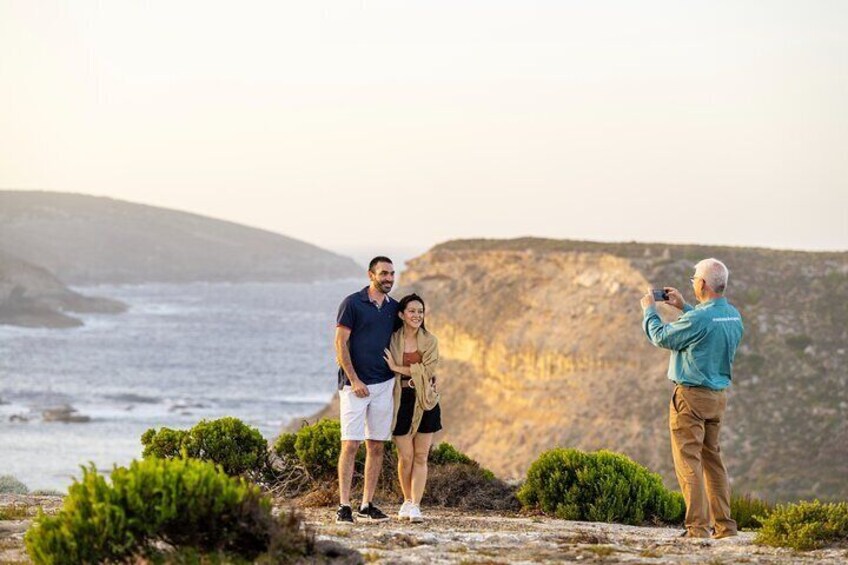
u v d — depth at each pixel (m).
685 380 11.39
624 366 119.31
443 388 133.62
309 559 8.17
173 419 186.12
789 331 135.50
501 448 119.25
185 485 7.83
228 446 16.22
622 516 15.04
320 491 15.37
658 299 11.72
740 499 17.17
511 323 131.12
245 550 8.04
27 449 143.88
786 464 115.00
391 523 12.20
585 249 141.00
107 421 180.38
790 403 124.75
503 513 15.65
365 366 12.05
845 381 127.12
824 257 150.50
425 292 146.62
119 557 7.71
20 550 9.34
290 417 190.75
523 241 150.62
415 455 12.54
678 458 11.57
